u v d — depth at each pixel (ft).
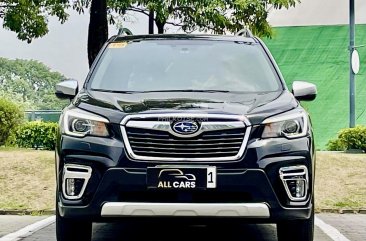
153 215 19.29
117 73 24.04
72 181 19.90
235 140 19.66
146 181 19.35
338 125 95.55
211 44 25.70
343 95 103.24
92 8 53.06
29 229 28.58
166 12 53.52
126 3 53.36
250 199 19.48
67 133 20.31
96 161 19.61
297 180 19.88
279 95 22.47
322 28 121.39
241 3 56.39
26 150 54.39
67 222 20.85
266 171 19.51
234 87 23.47
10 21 58.23
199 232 27.35
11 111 58.49
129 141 19.67
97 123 20.07
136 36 26.30
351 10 78.54
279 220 19.63
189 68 24.26
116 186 19.43
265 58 25.22
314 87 23.63
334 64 111.45
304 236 21.04
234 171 19.40
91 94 22.34
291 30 122.31
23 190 38.37
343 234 27.78
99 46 52.90
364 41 114.73
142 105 20.54
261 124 19.90
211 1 54.80
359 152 59.21
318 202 37.24
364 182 41.47
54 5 57.16
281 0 59.77
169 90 23.08
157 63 24.48
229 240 25.59
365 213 35.42
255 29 61.00
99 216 19.53
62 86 23.91
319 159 47.42
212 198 19.51
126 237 26.03
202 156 19.53
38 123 59.72
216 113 19.84
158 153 19.54
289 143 19.94
